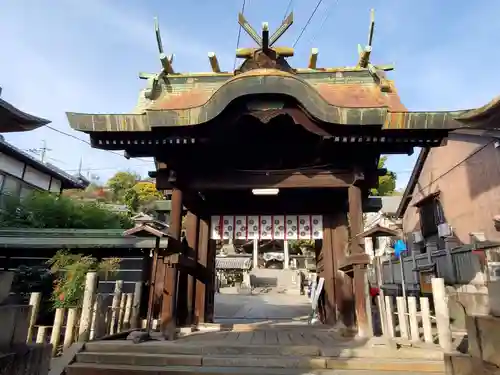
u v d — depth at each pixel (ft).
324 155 27.99
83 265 34.45
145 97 29.94
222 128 25.35
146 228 24.91
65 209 52.85
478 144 52.85
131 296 34.60
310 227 35.40
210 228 36.17
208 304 35.68
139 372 19.08
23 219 51.42
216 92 24.43
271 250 174.70
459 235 57.47
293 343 23.00
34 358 14.08
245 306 75.87
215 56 31.09
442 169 63.52
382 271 68.18
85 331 24.52
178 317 32.12
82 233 41.29
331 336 26.27
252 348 21.33
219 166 28.94
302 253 169.17
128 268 41.16
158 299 39.27
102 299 28.22
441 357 20.24
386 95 28.50
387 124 24.27
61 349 25.11
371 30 29.94
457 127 23.95
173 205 27.89
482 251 40.91
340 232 33.60
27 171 63.10
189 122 24.75
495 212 48.65
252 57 29.12
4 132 14.65
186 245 31.37
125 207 81.35
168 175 29.07
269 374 18.56
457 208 58.49
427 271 51.67
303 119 24.98
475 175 53.67
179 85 30.91
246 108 24.79
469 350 14.44
